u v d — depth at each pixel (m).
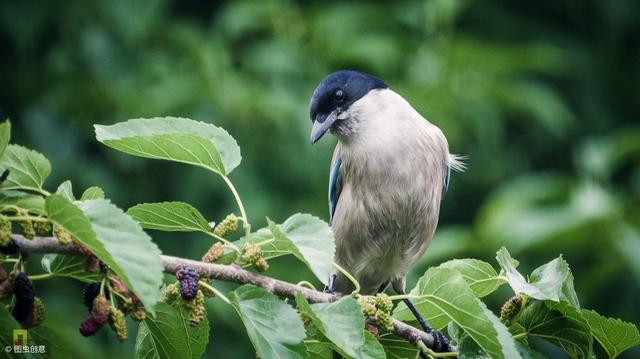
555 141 14.48
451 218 13.62
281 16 13.21
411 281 11.25
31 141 12.45
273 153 12.07
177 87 12.09
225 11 13.29
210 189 11.84
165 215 5.13
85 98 12.44
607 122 14.67
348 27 13.12
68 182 4.77
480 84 12.91
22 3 13.02
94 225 4.17
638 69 15.19
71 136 12.49
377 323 5.20
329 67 12.93
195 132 5.26
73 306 11.30
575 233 11.72
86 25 13.10
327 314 4.74
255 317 4.64
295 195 12.16
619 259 11.90
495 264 11.66
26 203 4.45
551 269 5.49
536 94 13.16
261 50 12.65
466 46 13.05
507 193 11.96
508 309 5.56
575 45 14.86
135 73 12.78
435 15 13.34
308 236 4.77
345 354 4.86
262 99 11.81
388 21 13.68
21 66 13.16
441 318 5.59
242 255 4.91
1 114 13.16
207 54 12.27
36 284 11.30
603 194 11.91
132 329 11.20
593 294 12.41
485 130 12.84
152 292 4.06
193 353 5.21
